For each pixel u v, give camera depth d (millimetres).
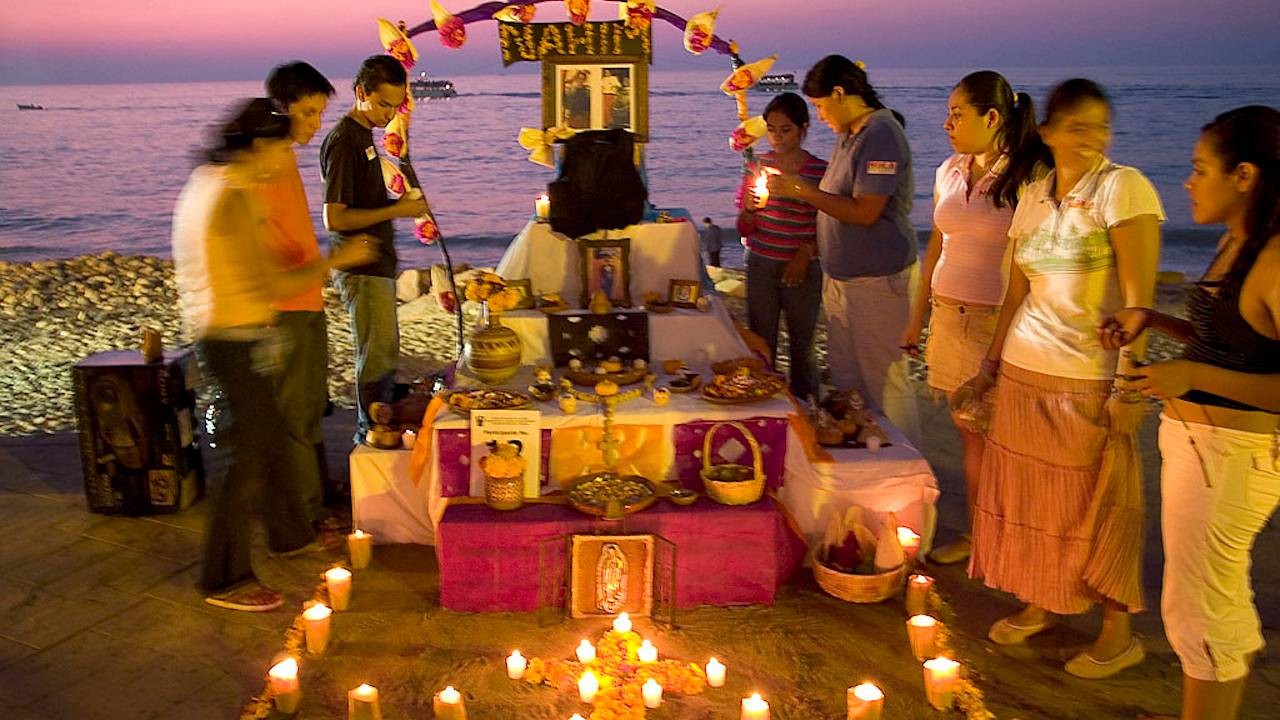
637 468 4258
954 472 5457
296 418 4520
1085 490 3377
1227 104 66938
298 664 3584
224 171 3602
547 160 5270
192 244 3656
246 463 3893
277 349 3936
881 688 3469
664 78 172125
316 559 4410
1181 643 2867
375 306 4875
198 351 3795
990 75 3760
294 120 4211
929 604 4023
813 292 5191
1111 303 3254
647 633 3811
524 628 3848
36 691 3414
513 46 5164
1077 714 3311
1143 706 3357
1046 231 3283
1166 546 2877
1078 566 3430
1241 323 2596
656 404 4234
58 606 3980
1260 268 2521
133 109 95438
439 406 4270
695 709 3326
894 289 4762
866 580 3961
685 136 46438
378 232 4805
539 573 3918
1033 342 3404
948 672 3303
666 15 5289
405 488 4426
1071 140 3174
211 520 3941
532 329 4703
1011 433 3525
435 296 10203
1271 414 2619
